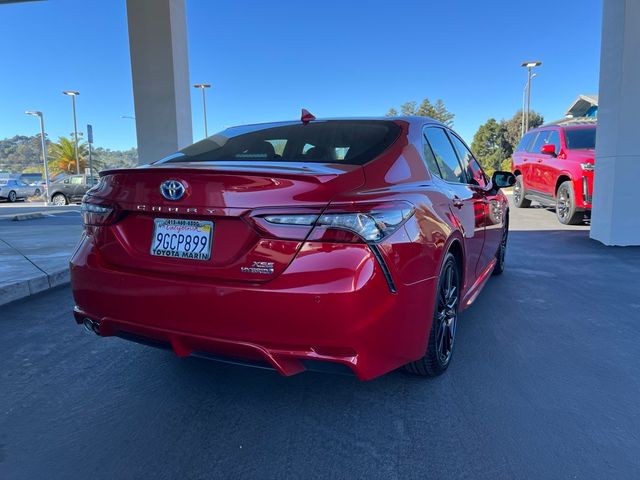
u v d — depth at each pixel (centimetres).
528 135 1308
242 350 228
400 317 235
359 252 218
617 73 718
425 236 254
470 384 302
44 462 228
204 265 234
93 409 275
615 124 728
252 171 230
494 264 514
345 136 305
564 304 466
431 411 271
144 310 246
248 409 274
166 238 246
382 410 272
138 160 910
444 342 309
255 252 223
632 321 417
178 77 896
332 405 278
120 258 258
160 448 238
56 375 317
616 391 293
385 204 233
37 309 451
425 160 312
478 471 221
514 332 390
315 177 226
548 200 1098
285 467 224
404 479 216
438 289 273
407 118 332
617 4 706
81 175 2292
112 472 221
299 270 217
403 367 303
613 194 745
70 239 806
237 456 232
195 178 236
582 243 790
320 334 217
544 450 235
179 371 322
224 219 232
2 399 285
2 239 803
